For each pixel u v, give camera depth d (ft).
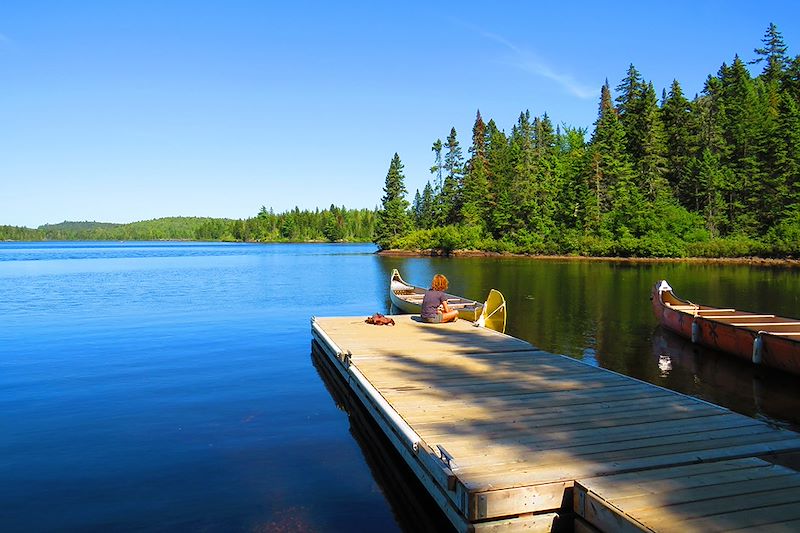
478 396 24.56
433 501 19.74
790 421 28.02
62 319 65.00
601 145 214.28
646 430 19.88
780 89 237.04
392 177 281.95
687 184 206.69
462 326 45.96
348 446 24.93
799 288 92.43
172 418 28.78
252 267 168.86
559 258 200.95
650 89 208.03
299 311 71.97
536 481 15.48
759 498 14.46
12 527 17.76
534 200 229.45
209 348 48.06
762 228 184.34
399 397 24.43
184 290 99.40
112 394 33.40
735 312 53.83
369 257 238.48
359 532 17.62
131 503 19.40
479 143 308.81
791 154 176.45
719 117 216.95
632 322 58.95
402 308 67.97
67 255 274.36
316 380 36.88
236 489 20.54
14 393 33.53
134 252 319.47
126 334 55.06
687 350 45.09
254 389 34.65
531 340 49.24
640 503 14.16
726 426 20.26
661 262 171.83
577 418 21.33
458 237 237.86
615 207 202.49
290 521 18.25
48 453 23.90
